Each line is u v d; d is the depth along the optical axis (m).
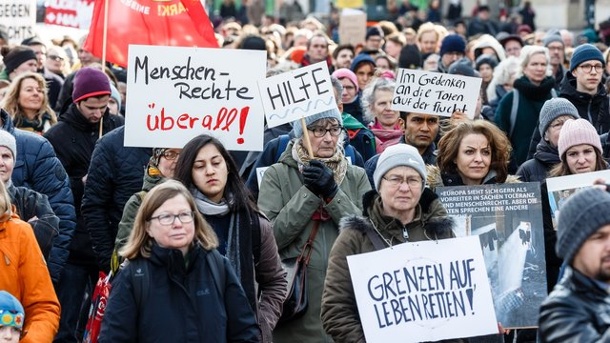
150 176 9.66
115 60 13.45
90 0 20.27
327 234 9.67
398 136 13.29
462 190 9.61
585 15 44.84
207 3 52.66
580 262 5.98
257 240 8.86
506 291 9.55
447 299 8.26
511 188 9.62
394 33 23.97
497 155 9.88
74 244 12.37
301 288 9.55
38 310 8.54
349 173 10.05
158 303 7.80
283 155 10.07
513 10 50.78
